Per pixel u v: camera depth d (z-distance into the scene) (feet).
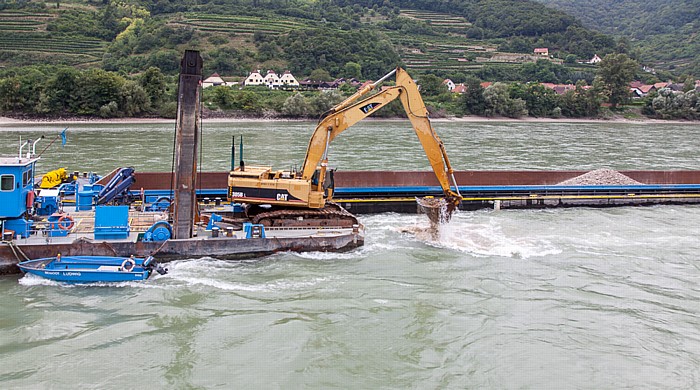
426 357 48.39
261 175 76.48
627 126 368.48
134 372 44.88
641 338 53.01
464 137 261.24
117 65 445.78
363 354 48.49
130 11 590.96
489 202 106.11
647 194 112.57
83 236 67.26
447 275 67.21
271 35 512.63
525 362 48.11
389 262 71.05
